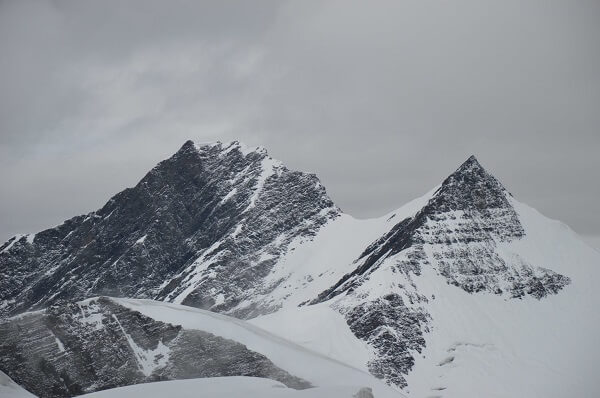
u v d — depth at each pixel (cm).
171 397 16162
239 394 15762
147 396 16262
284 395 15550
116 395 16525
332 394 15200
